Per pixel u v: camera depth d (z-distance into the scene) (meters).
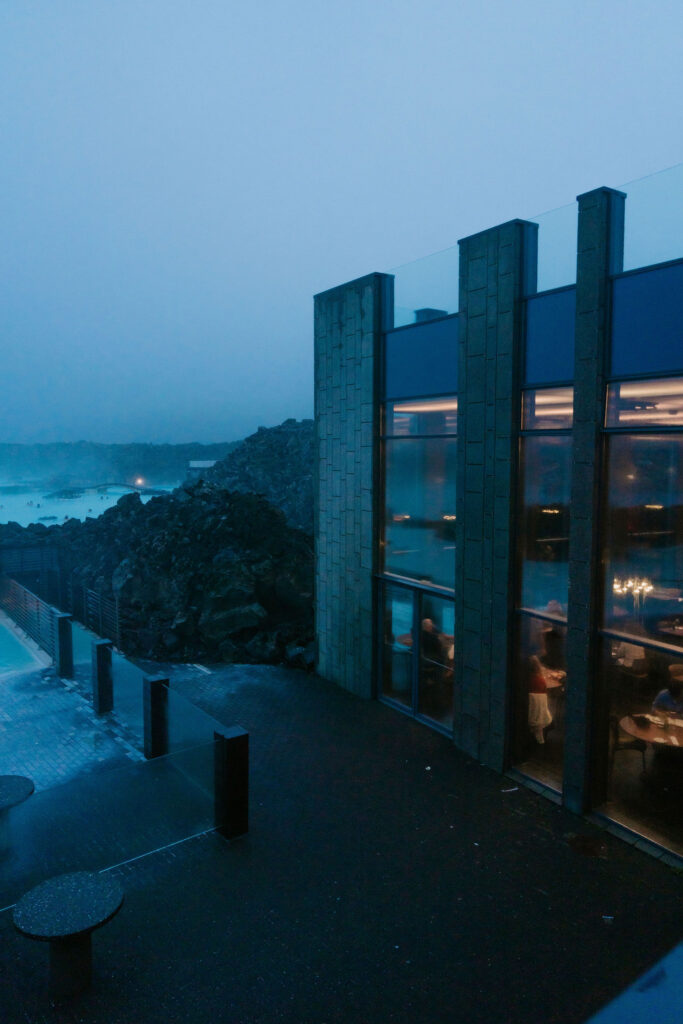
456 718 10.60
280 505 32.12
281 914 6.79
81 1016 5.50
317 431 13.80
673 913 6.77
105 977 5.94
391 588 12.26
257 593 17.20
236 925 6.62
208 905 6.93
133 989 5.80
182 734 9.77
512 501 9.34
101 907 5.65
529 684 9.51
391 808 8.88
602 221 7.85
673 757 7.67
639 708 8.01
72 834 7.84
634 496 7.87
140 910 6.84
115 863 7.62
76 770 10.30
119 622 16.61
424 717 11.70
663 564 7.61
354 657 13.10
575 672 8.49
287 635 15.96
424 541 11.35
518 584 9.50
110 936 6.46
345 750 10.63
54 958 5.61
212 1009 5.59
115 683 12.33
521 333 9.16
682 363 7.24
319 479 13.85
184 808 8.30
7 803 7.32
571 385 8.53
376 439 12.12
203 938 6.44
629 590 8.00
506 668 9.57
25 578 20.70
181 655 15.88
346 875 7.44
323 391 13.50
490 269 9.41
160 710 10.37
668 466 7.50
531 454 9.18
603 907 6.88
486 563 9.79
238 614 16.22
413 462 11.46
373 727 11.54
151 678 10.46
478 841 8.10
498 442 9.44
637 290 7.65
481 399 9.68
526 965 6.08
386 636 12.50
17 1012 5.55
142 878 7.38
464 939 6.42
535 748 9.55
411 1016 5.52
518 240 9.00
